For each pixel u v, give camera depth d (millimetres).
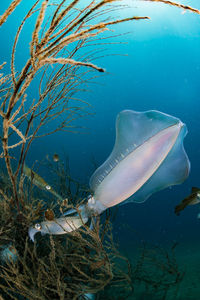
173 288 4504
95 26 1189
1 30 31406
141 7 31031
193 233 18594
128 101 46531
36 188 3646
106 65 42781
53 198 3607
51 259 2906
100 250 2799
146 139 2154
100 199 2359
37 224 2559
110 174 2244
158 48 40562
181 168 2393
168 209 39219
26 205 2896
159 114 2156
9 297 3227
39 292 2832
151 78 45344
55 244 3215
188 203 2729
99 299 4008
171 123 2156
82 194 3711
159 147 2174
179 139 2258
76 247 3260
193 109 47219
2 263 3242
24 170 2703
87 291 2969
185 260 7324
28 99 31453
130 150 2168
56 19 1189
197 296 4109
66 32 1223
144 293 4270
